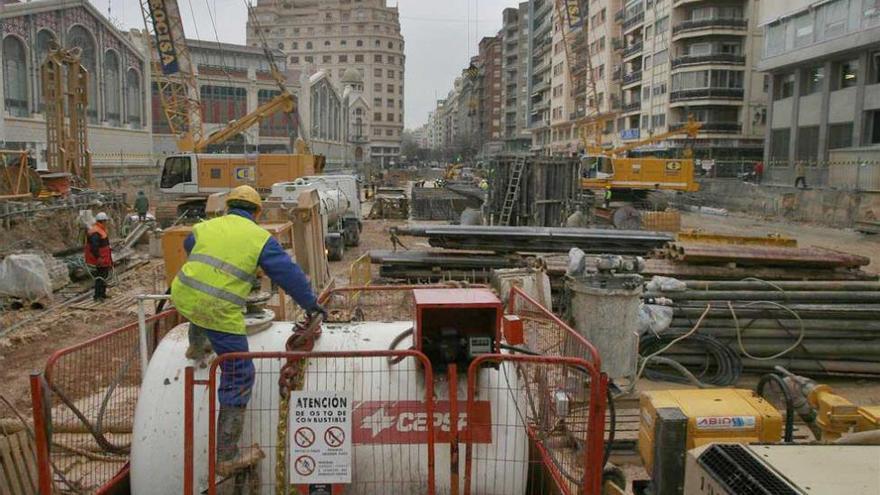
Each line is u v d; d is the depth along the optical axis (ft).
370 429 13.48
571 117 279.69
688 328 28.66
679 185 111.55
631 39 236.22
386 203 108.68
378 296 25.34
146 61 156.56
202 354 13.93
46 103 82.84
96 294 44.88
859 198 92.89
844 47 121.70
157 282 50.19
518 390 14.39
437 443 13.58
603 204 106.22
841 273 34.81
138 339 19.72
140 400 13.91
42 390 12.88
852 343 28.86
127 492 15.38
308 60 525.75
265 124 234.17
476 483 13.50
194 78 121.29
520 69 383.45
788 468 8.95
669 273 34.35
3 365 31.42
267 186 90.07
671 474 14.38
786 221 105.60
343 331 15.05
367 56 517.14
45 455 12.90
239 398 12.96
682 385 27.40
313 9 526.16
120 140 145.38
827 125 133.28
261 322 14.75
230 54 238.07
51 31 120.37
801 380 16.30
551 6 306.35
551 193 69.56
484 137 467.11
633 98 233.76
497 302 13.30
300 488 12.84
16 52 113.09
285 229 23.07
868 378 29.35
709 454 9.68
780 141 151.12
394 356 12.81
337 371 13.88
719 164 178.40
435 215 108.17
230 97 225.15
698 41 194.49
